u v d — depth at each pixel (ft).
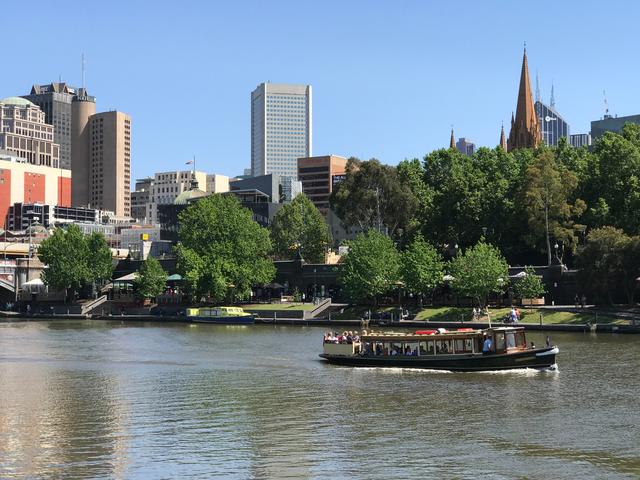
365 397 215.72
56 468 148.97
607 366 260.62
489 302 454.40
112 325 508.53
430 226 571.69
